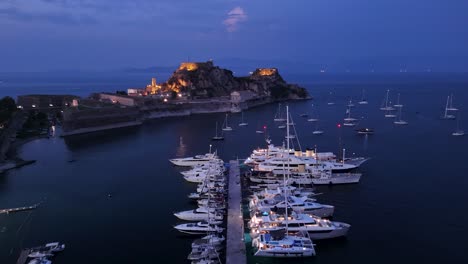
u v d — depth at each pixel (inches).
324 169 4429.1
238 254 2659.9
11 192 4180.6
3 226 3289.9
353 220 3314.5
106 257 2755.9
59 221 3383.4
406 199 3791.8
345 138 7052.2
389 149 6053.2
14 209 3619.6
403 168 4909.0
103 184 4431.6
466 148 6082.7
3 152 5851.4
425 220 3302.2
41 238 3053.6
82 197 3993.6
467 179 4419.3
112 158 5748.0
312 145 6461.6
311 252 2662.4
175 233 3120.1
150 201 3848.4
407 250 2802.7
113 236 3080.7
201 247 2733.8
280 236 2760.8
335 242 2925.7
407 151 5900.6
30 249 2807.6
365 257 2711.6
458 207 3577.8
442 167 4940.9
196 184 4387.3
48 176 4800.7
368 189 4087.1
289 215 3038.9
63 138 7500.0
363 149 6077.8
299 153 4835.1
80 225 3294.8
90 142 7066.9
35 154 6077.8
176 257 2748.5
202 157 5300.2
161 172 4918.8
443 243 2898.6
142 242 2974.9
